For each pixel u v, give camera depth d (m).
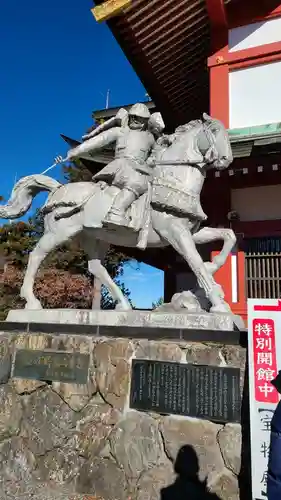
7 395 4.48
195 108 11.48
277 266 7.21
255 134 6.40
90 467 3.85
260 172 6.86
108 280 5.06
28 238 14.40
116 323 4.34
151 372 3.86
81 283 12.39
